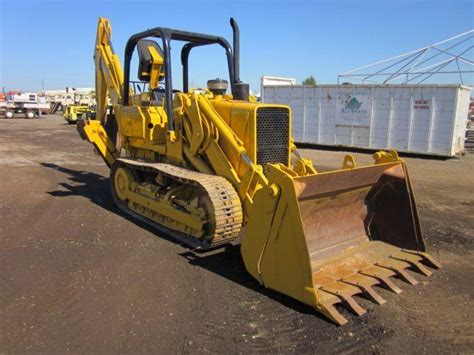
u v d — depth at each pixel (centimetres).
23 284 445
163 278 465
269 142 539
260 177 490
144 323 373
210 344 343
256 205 431
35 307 397
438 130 1509
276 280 421
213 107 571
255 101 615
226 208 496
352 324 374
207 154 567
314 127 1811
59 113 5897
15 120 4025
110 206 772
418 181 1091
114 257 524
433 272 487
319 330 365
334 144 1764
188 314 389
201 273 479
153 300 414
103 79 863
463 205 830
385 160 524
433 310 402
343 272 447
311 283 388
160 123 668
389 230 526
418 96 1530
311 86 1788
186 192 586
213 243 511
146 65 685
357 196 508
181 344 342
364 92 1652
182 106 598
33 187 946
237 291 435
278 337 354
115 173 762
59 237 598
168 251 546
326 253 480
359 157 1555
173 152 627
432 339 354
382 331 364
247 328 367
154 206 639
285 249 407
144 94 715
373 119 1645
